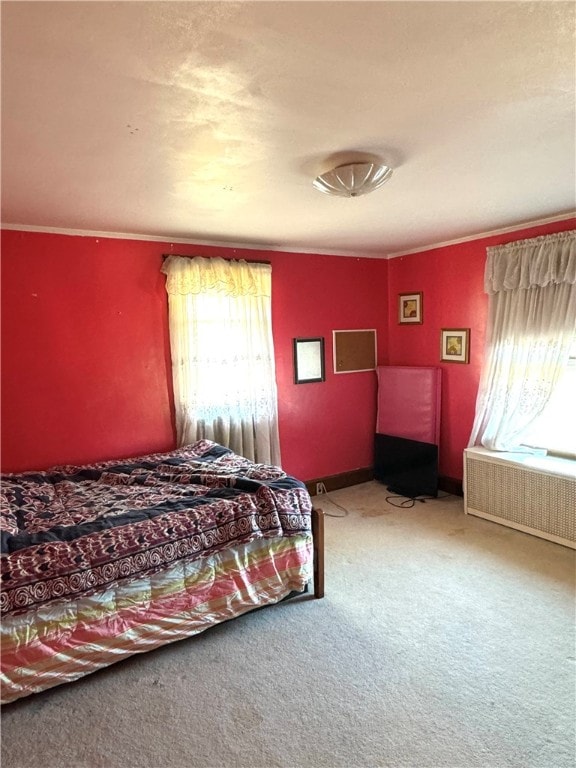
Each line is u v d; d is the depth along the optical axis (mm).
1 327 2992
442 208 2967
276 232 3477
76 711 1885
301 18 1146
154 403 3521
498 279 3570
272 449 4000
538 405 3406
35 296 3074
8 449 3057
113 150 1894
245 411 3814
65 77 1366
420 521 3684
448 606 2537
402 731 1748
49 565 1911
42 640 1905
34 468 3133
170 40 1213
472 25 1199
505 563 2973
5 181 2207
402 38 1242
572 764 1600
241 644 2275
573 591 2635
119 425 3400
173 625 2195
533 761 1613
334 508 4012
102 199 2529
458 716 1809
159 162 2039
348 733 1749
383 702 1890
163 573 2176
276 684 2008
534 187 2568
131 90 1453
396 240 3939
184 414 3551
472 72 1420
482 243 3766
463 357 4012
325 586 2775
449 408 4188
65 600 1919
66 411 3215
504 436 3635
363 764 1621
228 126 1722
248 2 1077
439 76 1437
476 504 3730
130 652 2096
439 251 4129
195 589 2262
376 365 4688
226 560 2355
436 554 3125
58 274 3135
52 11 1083
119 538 2094
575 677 1996
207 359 3639
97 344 3291
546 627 2332
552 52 1326
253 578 2436
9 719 1847
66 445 3225
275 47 1262
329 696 1932
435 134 1856
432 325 4266
